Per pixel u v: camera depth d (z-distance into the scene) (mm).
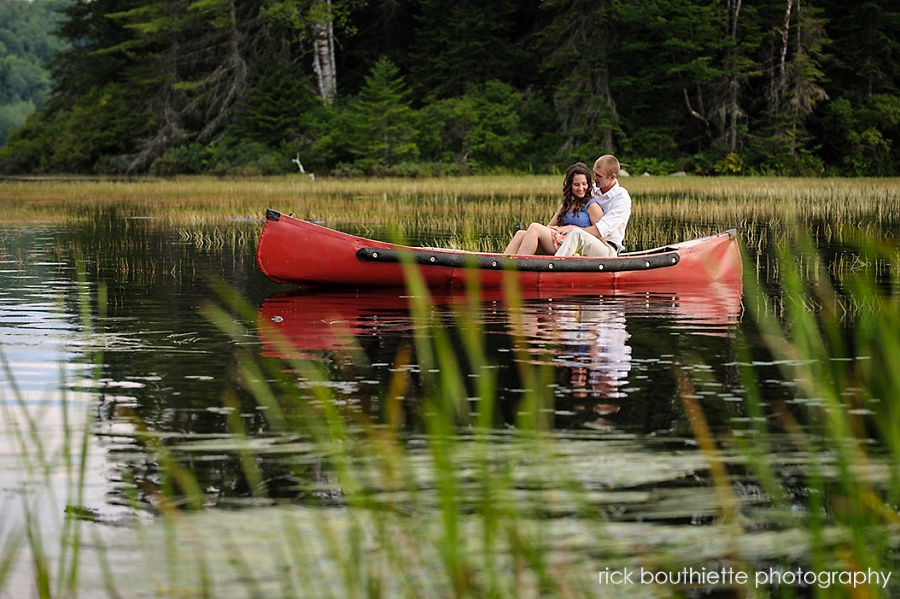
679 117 100188
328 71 107562
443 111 100750
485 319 16828
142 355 13352
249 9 108250
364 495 7559
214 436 9273
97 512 7422
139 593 6164
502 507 7270
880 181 78750
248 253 28391
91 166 114250
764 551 6652
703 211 43688
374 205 49656
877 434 9203
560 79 104875
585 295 19906
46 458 8648
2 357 13078
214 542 6832
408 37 115000
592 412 10172
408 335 15148
